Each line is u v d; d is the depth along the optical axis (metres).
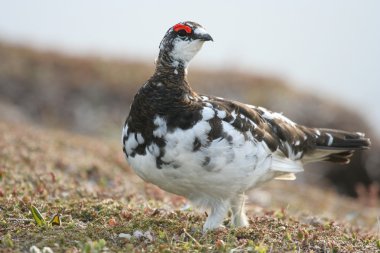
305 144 9.58
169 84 8.14
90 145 16.22
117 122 23.59
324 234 8.62
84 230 7.97
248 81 26.11
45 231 7.91
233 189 8.26
